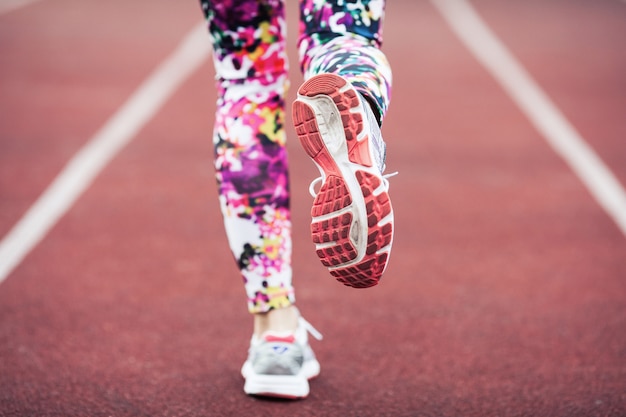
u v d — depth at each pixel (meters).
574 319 3.66
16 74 8.53
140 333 3.41
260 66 2.67
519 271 4.25
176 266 4.19
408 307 3.75
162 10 13.45
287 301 2.82
